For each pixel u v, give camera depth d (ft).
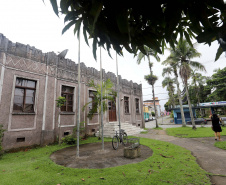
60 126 31.86
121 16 2.79
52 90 31.58
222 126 54.13
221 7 2.78
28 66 28.19
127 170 13.41
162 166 14.28
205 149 21.25
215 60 3.74
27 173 13.41
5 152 22.94
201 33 3.40
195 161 15.78
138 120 60.03
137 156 17.98
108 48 3.85
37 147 26.55
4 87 24.49
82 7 3.58
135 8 2.93
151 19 2.94
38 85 29.30
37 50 30.14
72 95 36.55
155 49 3.79
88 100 39.99
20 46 27.53
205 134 35.22
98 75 44.78
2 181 11.78
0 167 15.42
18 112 25.67
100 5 2.77
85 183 11.12
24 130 26.02
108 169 13.85
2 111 23.86
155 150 20.68
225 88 89.86
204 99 114.83
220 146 22.03
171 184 10.60
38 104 28.76
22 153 22.41
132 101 58.29
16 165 16.03
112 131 37.91
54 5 3.57
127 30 2.74
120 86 53.21
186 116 95.35
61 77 33.94
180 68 50.83
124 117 52.01
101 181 11.37
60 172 13.67
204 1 2.86
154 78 73.92
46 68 31.09
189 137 32.81
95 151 21.91
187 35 4.40
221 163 15.02
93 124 39.99
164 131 47.37
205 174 12.27
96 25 3.43
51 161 17.04
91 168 14.51
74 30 3.94
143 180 11.32
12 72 25.84
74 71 37.32
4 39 25.22
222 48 3.38
